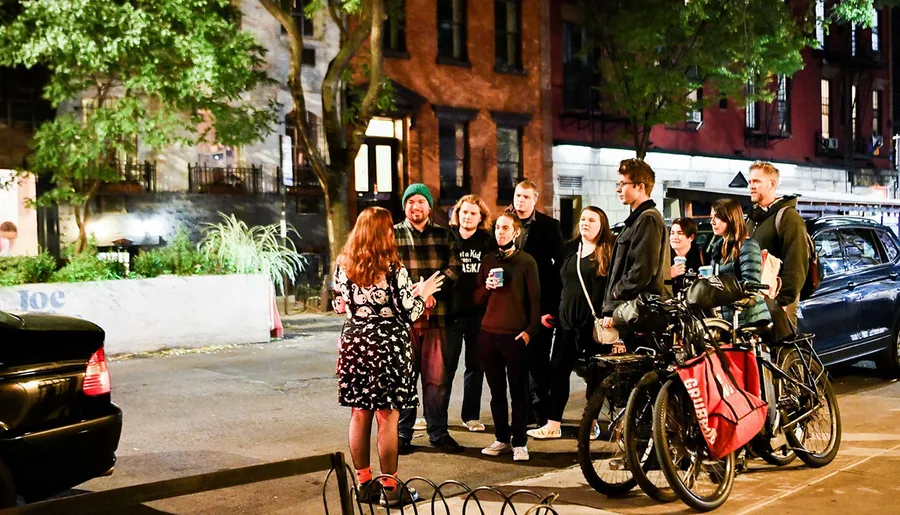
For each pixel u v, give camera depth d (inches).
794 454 239.6
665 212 1007.0
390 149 870.4
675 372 204.7
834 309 355.9
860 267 377.7
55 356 187.3
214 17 592.4
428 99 882.8
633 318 217.5
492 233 281.7
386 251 209.5
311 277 794.2
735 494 211.2
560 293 281.1
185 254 532.4
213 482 117.7
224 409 337.1
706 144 1143.0
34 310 454.0
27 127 674.8
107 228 702.5
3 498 174.2
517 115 951.6
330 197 682.8
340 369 211.3
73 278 481.1
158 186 723.4
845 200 556.1
